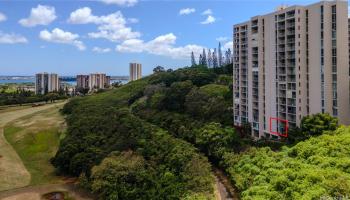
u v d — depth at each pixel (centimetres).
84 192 7888
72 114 13775
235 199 6994
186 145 9162
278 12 9225
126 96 16775
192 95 12425
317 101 8512
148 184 7262
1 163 9838
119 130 10081
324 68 8250
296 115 8788
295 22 8669
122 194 6981
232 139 9138
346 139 6775
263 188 5859
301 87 8762
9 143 11900
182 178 7425
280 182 5725
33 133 12600
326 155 6469
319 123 7781
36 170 9362
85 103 15475
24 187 8238
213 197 6812
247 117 10625
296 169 6200
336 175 5356
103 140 9650
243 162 7769
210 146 9125
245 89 10706
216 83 14838
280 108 9325
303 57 8706
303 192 5197
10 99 19950
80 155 8688
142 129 10319
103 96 17600
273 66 9494
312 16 8475
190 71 17438
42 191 7988
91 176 7481
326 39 8206
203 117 11400
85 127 10719
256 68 10131
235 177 7319
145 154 8681
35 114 16225
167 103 13125
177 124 11344
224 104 11531
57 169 9350
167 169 7981
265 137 9831
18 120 15000
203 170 7562
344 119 8350
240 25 10838
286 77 9031
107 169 7381
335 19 8119
